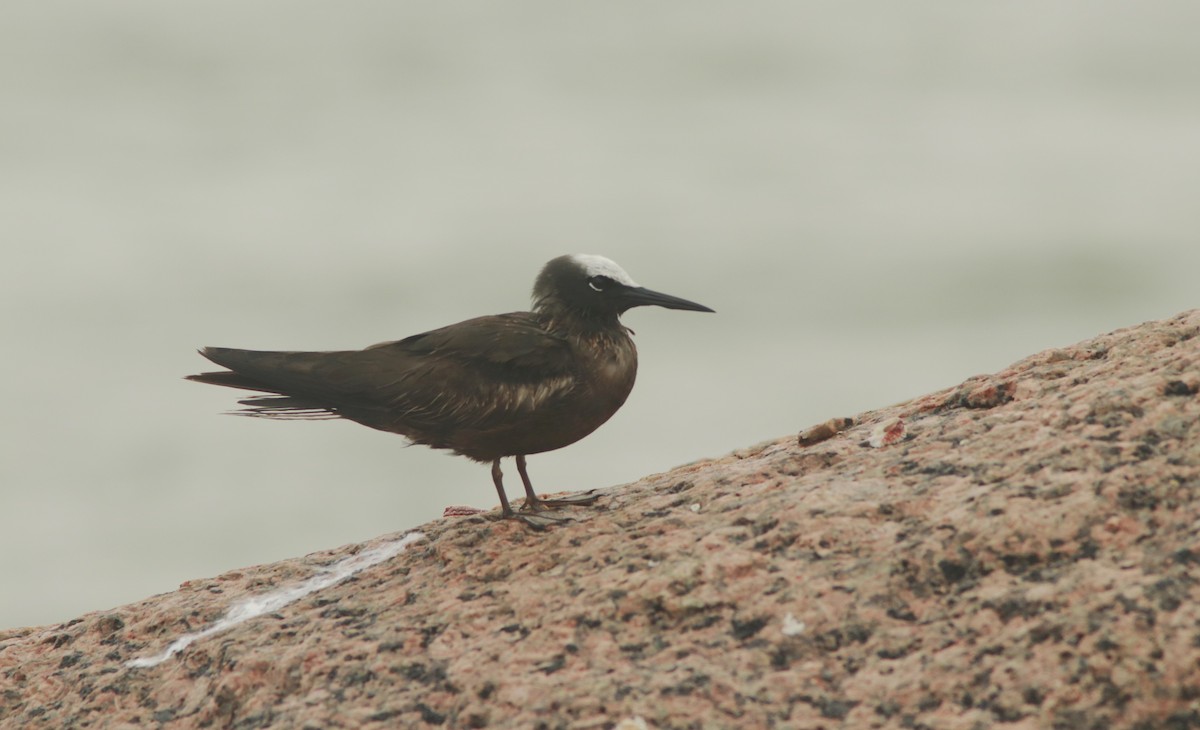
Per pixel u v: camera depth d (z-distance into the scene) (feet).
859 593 34.58
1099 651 30.25
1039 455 37.06
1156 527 33.24
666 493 44.86
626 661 34.65
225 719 38.06
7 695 42.50
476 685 34.94
